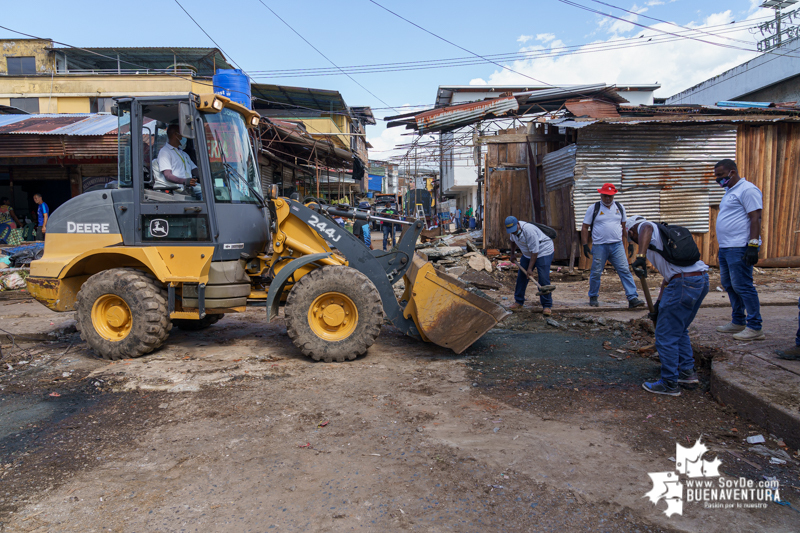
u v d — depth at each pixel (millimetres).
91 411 3736
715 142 10258
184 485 2658
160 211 4953
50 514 2404
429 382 4289
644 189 10219
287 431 3316
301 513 2381
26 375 4633
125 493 2586
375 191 41875
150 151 5285
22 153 10953
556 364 4773
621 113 11172
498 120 14898
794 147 10523
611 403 3746
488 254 11477
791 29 19828
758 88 20094
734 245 4660
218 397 3961
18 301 8719
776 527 2246
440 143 16766
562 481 2637
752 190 4496
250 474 2762
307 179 24000
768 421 3180
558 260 10961
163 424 3465
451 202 35969
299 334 4809
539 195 11500
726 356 4168
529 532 2221
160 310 4949
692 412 3555
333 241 5164
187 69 24094
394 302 5234
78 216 5156
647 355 4926
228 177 5121
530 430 3275
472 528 2252
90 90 21609
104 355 5008
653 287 9133
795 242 10672
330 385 4223
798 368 3793
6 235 12016
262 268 5574
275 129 14617
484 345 5492
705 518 2312
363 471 2773
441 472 2748
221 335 6129
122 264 5316
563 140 11469
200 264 4902
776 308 6461
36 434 3346
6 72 24891
